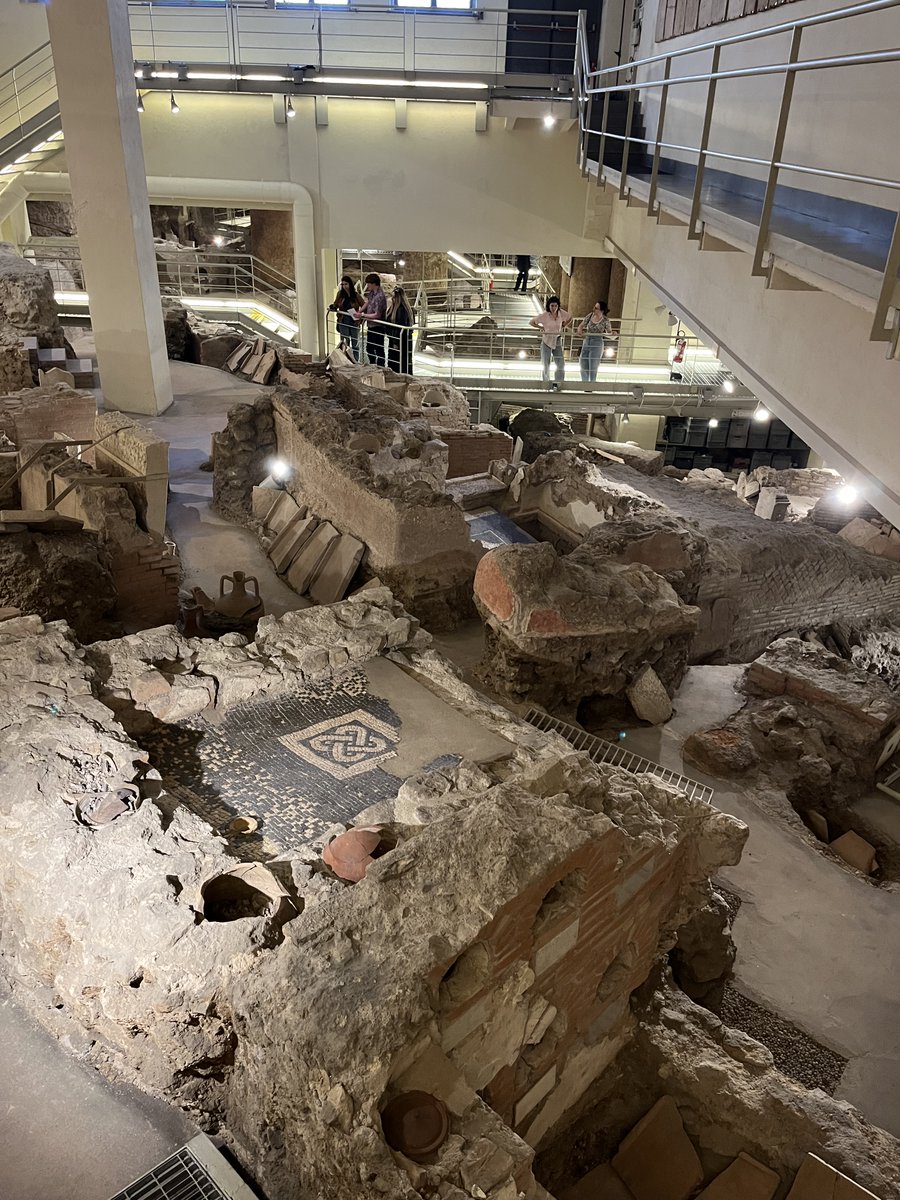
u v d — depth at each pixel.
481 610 6.70
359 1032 2.73
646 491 12.27
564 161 15.73
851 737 7.07
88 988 3.25
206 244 21.86
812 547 10.23
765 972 5.21
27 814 3.54
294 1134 2.90
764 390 8.00
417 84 14.34
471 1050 3.15
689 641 7.48
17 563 6.65
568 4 15.26
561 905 3.43
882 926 5.56
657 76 12.79
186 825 3.56
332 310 14.22
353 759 4.21
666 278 11.92
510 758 4.31
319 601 8.05
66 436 8.71
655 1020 4.32
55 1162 3.09
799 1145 3.81
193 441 11.48
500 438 11.06
